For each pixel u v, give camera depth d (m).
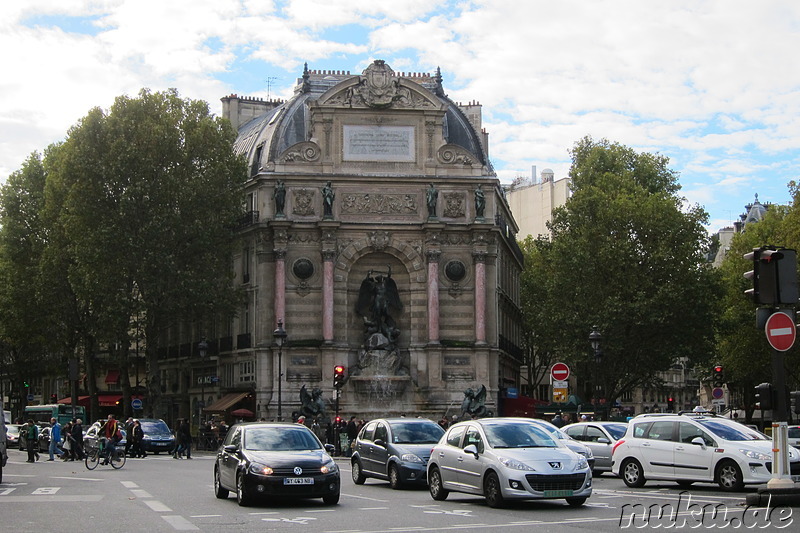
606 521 26.55
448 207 85.12
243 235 88.56
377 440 41.03
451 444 33.66
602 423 46.12
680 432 37.62
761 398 29.23
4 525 26.06
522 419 33.38
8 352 113.12
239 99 109.44
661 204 86.12
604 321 82.94
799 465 34.91
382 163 84.88
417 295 84.38
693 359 86.38
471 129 92.81
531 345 124.25
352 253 84.12
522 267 117.50
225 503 32.53
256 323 85.69
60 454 67.50
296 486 30.80
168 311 81.56
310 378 82.75
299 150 84.62
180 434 68.06
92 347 93.00
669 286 82.88
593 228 86.38
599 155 104.88
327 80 96.00
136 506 31.36
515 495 29.78
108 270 80.06
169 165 82.94
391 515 28.47
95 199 81.12
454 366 83.94
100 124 83.12
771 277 29.31
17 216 93.06
